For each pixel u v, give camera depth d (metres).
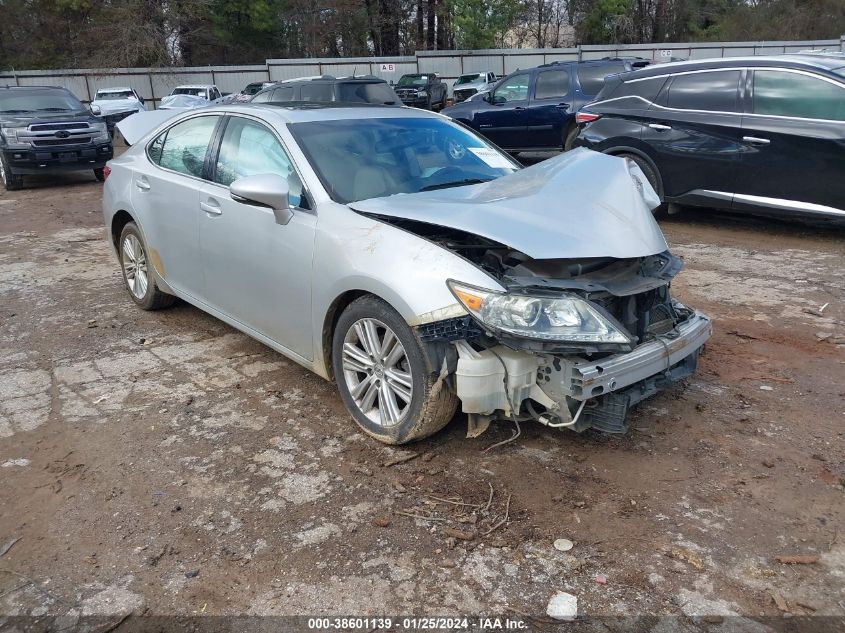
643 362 3.09
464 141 4.60
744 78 7.57
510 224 3.14
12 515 3.02
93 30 34.97
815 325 5.05
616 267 3.24
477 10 37.22
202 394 4.15
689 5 46.53
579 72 12.60
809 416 3.72
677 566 2.61
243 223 4.08
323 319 3.63
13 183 13.02
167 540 2.83
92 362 4.68
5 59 37.09
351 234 3.43
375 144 4.18
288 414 3.88
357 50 43.28
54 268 7.18
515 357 3.04
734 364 4.41
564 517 2.91
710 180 7.79
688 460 3.32
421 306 3.05
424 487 3.14
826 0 44.84
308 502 3.06
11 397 4.17
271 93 14.70
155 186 4.98
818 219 7.20
